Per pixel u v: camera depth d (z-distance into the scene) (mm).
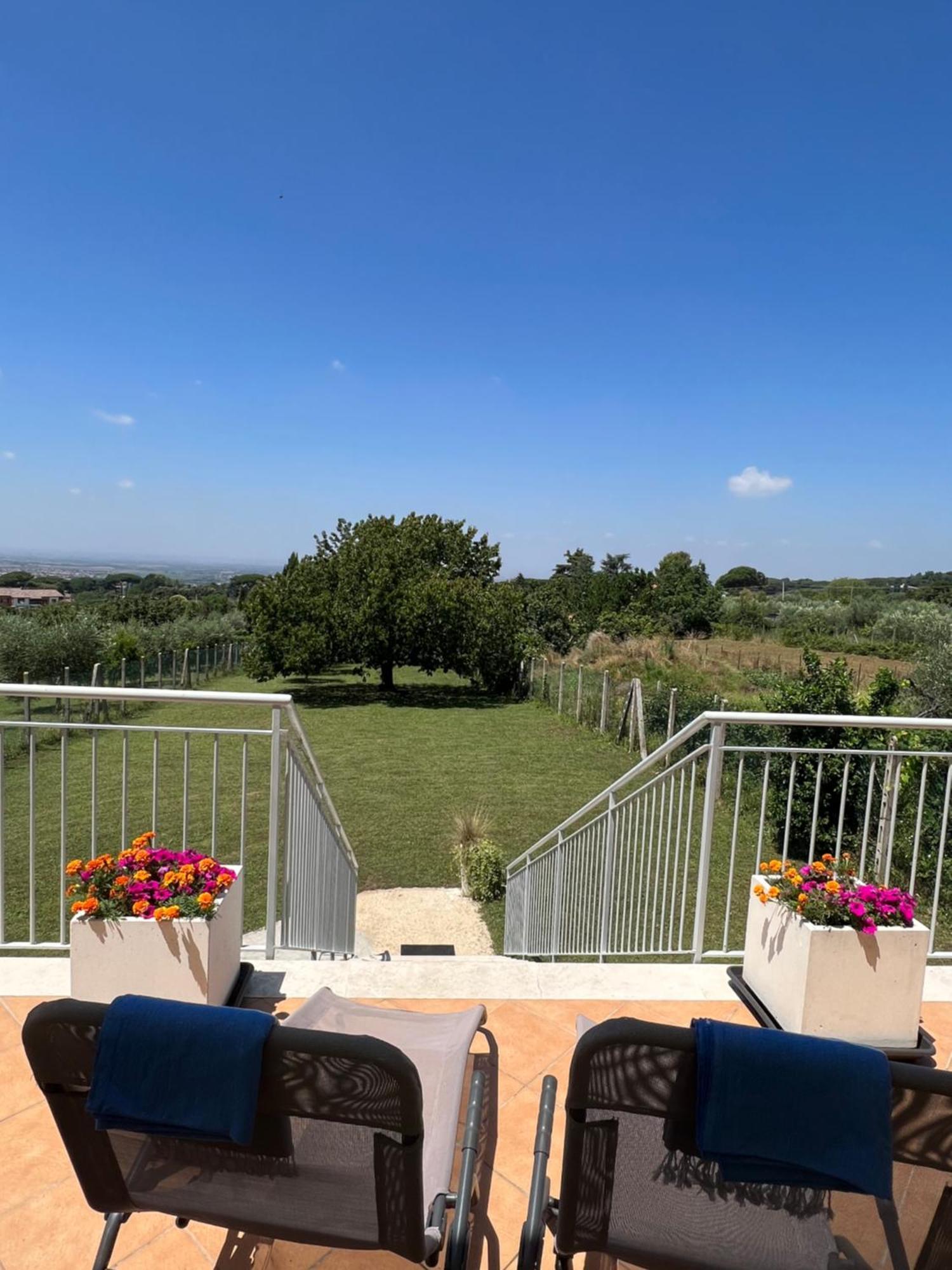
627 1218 1102
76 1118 1122
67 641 17844
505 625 20469
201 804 9719
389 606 20578
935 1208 994
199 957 2254
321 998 1938
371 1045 975
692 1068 977
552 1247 1668
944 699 9922
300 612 20812
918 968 2299
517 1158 1938
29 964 2693
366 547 23047
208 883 2373
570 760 12852
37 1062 1062
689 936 5867
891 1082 935
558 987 2693
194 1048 1011
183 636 25641
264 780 10930
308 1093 1021
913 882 2938
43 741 13055
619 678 17484
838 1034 2305
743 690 15727
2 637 16812
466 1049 1722
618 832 4105
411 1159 1055
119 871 2379
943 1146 961
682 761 3146
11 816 9164
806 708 8719
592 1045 976
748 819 9031
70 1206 1751
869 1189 948
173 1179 1161
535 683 20016
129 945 2246
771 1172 982
